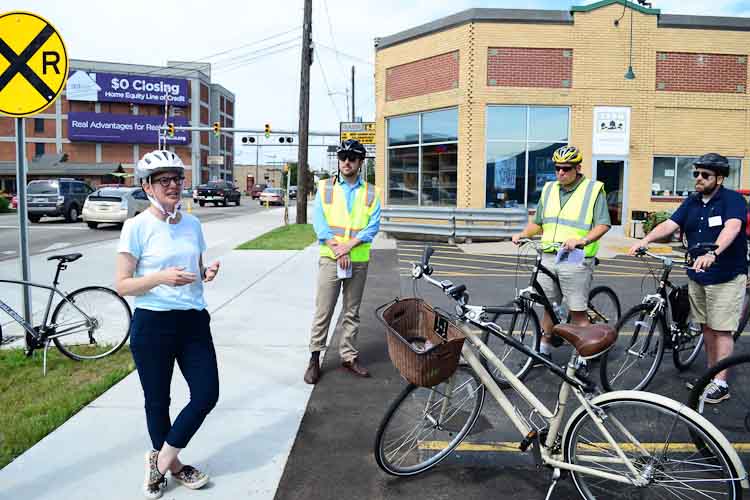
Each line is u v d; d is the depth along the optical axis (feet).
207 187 145.48
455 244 50.98
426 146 57.00
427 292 29.27
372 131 84.53
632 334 16.26
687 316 16.66
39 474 11.14
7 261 38.91
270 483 11.05
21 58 16.80
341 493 10.78
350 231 16.29
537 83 52.70
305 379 16.37
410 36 56.80
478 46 52.19
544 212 16.89
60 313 17.80
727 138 54.24
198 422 10.40
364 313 24.70
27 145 234.79
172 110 247.09
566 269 16.17
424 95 56.39
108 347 18.42
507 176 53.57
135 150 244.63
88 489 10.65
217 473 11.39
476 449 12.68
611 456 9.80
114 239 54.54
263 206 148.87
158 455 10.44
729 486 8.92
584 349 9.70
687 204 15.38
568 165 15.96
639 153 53.67
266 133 112.47
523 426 10.73
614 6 52.34
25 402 14.56
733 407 14.43
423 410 11.38
